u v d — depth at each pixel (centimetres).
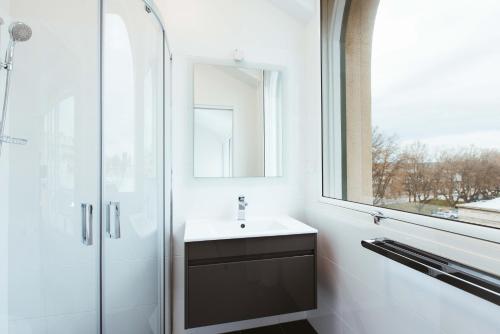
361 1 131
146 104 138
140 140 137
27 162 122
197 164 167
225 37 173
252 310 127
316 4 170
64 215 125
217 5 172
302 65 186
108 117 126
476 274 66
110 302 126
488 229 68
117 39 129
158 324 148
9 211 120
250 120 176
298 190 184
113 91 128
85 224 125
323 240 159
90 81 125
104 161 125
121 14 130
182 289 163
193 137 167
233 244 126
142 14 135
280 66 182
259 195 177
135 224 135
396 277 98
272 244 131
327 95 162
